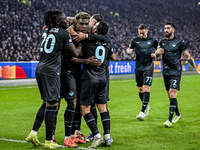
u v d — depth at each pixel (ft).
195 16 117.60
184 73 67.82
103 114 11.37
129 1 102.99
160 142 11.87
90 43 10.98
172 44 16.42
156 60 70.23
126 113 19.61
